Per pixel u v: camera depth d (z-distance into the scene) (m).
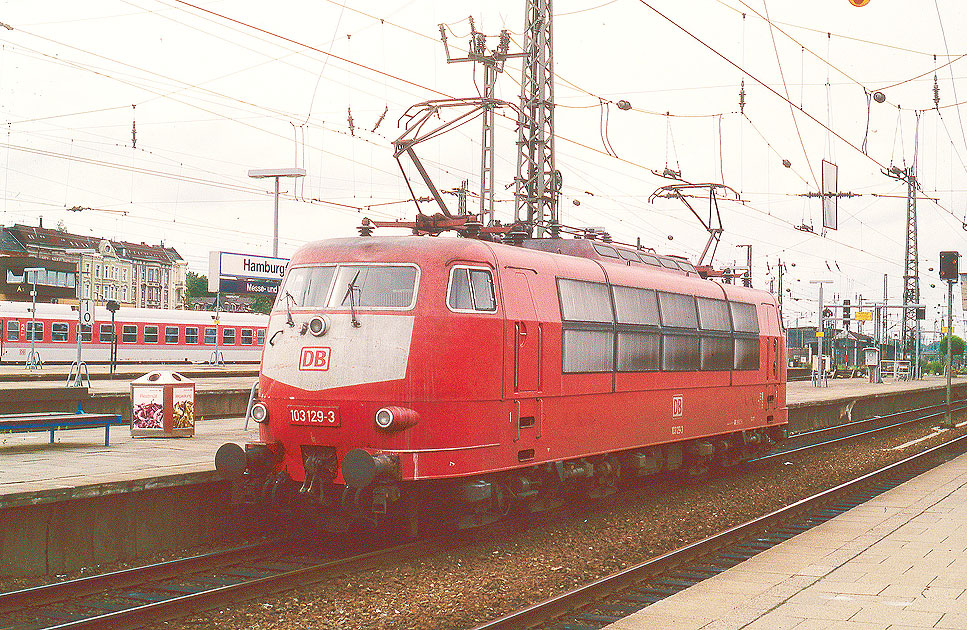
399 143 18.27
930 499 15.95
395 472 11.52
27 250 79.94
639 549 12.95
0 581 10.05
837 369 83.19
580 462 14.62
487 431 12.30
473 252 12.49
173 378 17.84
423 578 10.74
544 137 23.84
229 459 12.12
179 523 12.09
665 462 17.58
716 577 10.05
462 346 12.01
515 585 10.63
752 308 20.94
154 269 101.19
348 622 8.93
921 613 8.45
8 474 11.93
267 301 98.12
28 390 19.22
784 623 8.15
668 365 17.05
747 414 20.44
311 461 11.99
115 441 16.92
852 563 10.75
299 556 11.84
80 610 9.23
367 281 12.25
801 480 20.45
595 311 14.85
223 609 9.24
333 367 12.00
